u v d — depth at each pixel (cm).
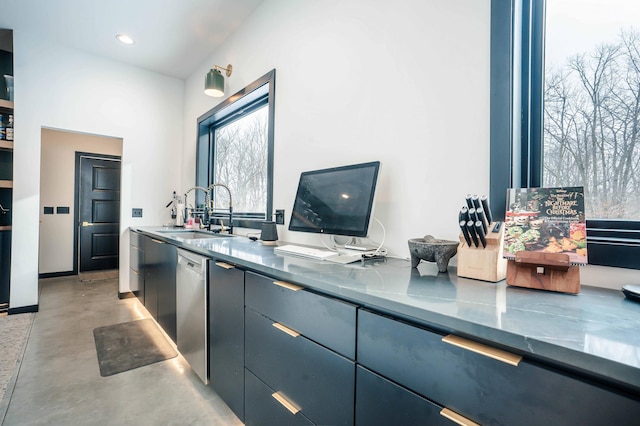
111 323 267
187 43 300
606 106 98
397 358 73
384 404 76
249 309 127
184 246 191
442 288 86
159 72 368
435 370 66
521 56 112
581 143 103
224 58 295
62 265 436
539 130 110
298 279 101
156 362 200
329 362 91
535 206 90
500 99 109
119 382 177
